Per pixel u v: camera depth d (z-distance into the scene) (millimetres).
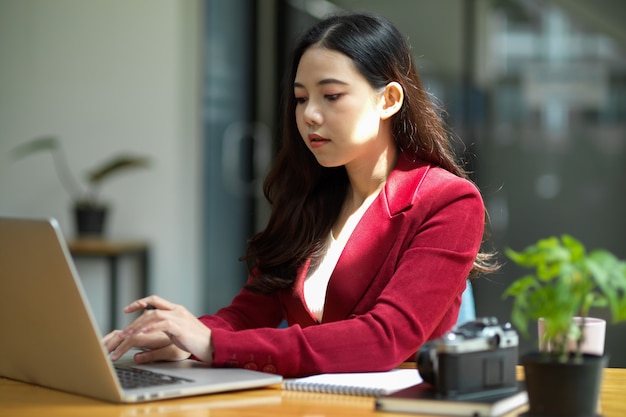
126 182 5652
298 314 2293
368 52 2143
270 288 2320
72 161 5715
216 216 5816
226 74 5848
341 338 1957
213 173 5797
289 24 5902
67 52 5707
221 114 5832
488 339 1654
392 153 2268
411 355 2209
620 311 1419
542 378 1499
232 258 5918
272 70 5938
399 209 2156
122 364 2043
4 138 5785
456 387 1621
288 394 1806
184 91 5668
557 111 5504
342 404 1710
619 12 5414
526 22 5520
